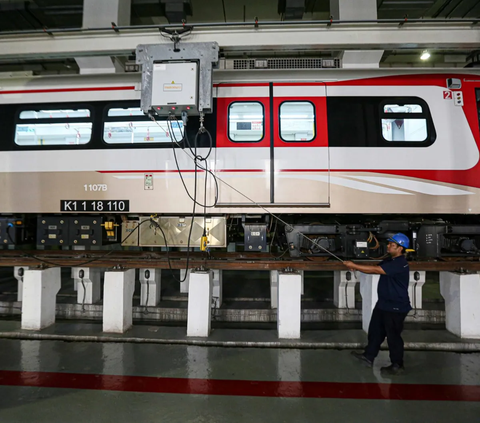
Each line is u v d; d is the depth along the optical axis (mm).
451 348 3438
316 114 4070
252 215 4398
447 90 4098
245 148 4066
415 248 4246
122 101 4203
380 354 3305
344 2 4301
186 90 3551
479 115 4105
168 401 2492
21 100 4285
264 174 4047
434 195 4004
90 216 4383
